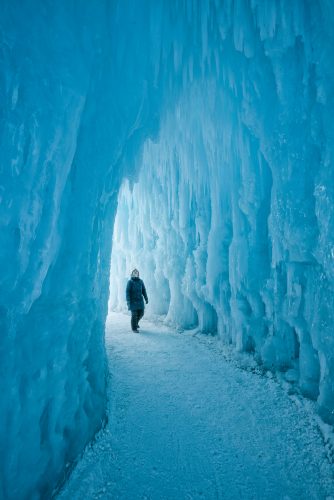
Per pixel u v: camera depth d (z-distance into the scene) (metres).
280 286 5.31
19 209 1.98
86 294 3.32
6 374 1.95
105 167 3.69
